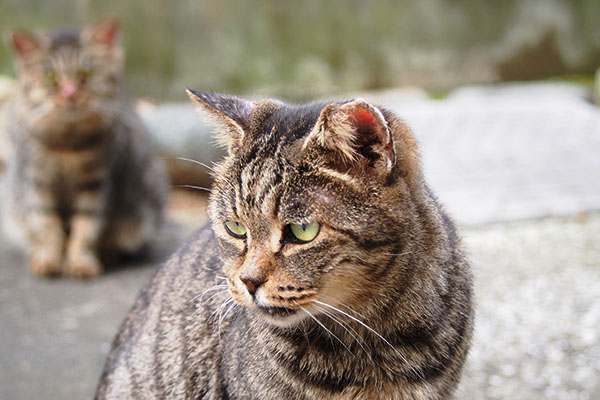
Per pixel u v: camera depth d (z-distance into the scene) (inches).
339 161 32.9
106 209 60.3
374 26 122.6
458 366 36.2
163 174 64.4
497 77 124.8
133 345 41.5
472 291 38.0
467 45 124.7
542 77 125.5
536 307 51.5
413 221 33.7
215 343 38.5
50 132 58.6
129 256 62.3
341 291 33.7
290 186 32.6
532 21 124.0
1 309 54.8
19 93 60.4
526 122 82.2
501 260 56.2
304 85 119.8
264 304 33.6
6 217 62.6
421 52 123.9
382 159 32.2
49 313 54.4
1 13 109.8
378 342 34.7
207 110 37.6
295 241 33.1
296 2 119.7
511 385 46.2
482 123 82.5
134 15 113.3
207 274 40.2
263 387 34.9
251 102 39.2
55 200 59.8
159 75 115.5
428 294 34.3
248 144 35.2
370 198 32.6
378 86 123.4
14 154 61.3
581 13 125.3
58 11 111.7
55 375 48.8
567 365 47.2
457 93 107.1
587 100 93.8
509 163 71.0
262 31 119.6
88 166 59.5
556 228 59.9
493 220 61.2
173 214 69.0
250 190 33.6
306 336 35.1
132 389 41.1
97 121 59.1
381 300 34.1
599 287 53.0
